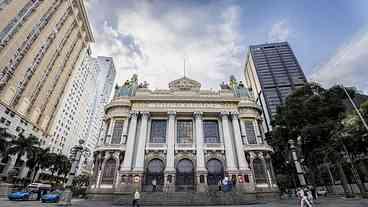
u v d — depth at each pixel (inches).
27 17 2240.4
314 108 1192.8
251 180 1237.1
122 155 1301.7
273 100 3713.1
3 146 1553.9
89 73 4576.8
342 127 1154.7
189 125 1487.5
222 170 1318.9
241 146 1359.5
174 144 1369.3
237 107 1533.0
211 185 1248.8
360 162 1509.6
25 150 1721.2
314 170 1588.3
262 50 4530.0
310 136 1152.8
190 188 1234.0
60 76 3105.3
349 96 1095.0
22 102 2208.4
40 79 2573.8
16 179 2114.9
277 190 1280.8
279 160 1676.9
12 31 2034.9
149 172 1285.7
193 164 1316.4
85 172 4495.6
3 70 1942.7
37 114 2504.9
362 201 815.7
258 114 1572.3
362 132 1128.8
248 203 940.6
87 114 4611.2
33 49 2316.7
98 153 1333.7
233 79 1788.9
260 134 1496.1
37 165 1967.3
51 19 2667.3
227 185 1093.8
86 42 3924.7
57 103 3088.1
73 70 3540.8
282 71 4067.4
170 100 1499.8
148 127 1443.2
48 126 2847.0
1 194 1230.3
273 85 3905.0
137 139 1384.1
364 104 1157.7
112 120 1433.3
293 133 1298.0
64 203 768.9
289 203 920.9
